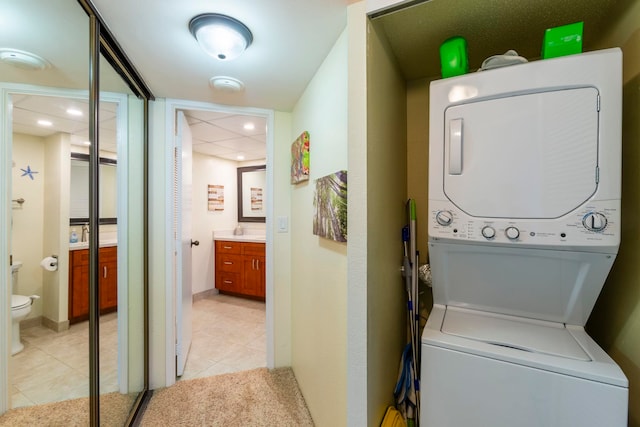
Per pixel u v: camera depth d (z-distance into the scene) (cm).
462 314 112
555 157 79
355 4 94
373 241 97
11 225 134
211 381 192
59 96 128
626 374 87
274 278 208
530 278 99
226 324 292
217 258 391
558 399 77
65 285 143
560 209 79
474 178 89
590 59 76
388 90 114
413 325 130
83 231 146
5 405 132
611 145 74
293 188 203
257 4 96
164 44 121
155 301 182
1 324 132
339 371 120
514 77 84
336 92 121
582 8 91
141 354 176
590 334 109
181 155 193
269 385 188
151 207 180
